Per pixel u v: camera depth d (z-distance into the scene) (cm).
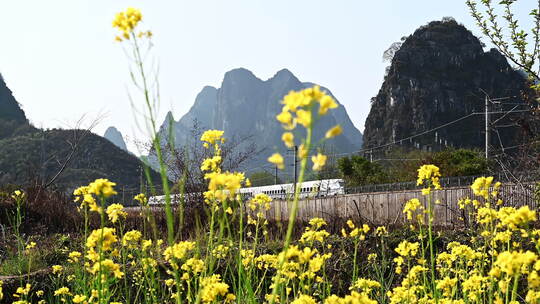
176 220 1020
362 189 2989
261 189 3400
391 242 771
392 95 12850
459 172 2947
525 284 523
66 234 1083
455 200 1455
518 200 889
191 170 1021
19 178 2189
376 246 767
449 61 12769
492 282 360
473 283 384
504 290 300
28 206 1209
